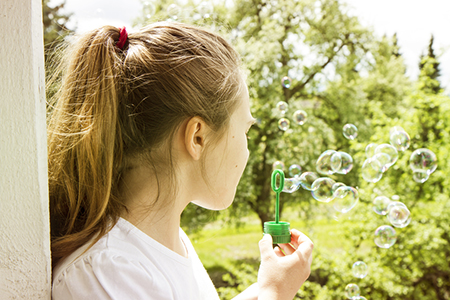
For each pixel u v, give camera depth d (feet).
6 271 1.45
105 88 1.75
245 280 21.15
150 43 1.85
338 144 28.07
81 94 1.80
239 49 24.18
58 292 1.55
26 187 1.44
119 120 1.78
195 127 1.81
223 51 1.99
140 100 1.78
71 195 1.82
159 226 1.86
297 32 28.32
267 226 2.16
